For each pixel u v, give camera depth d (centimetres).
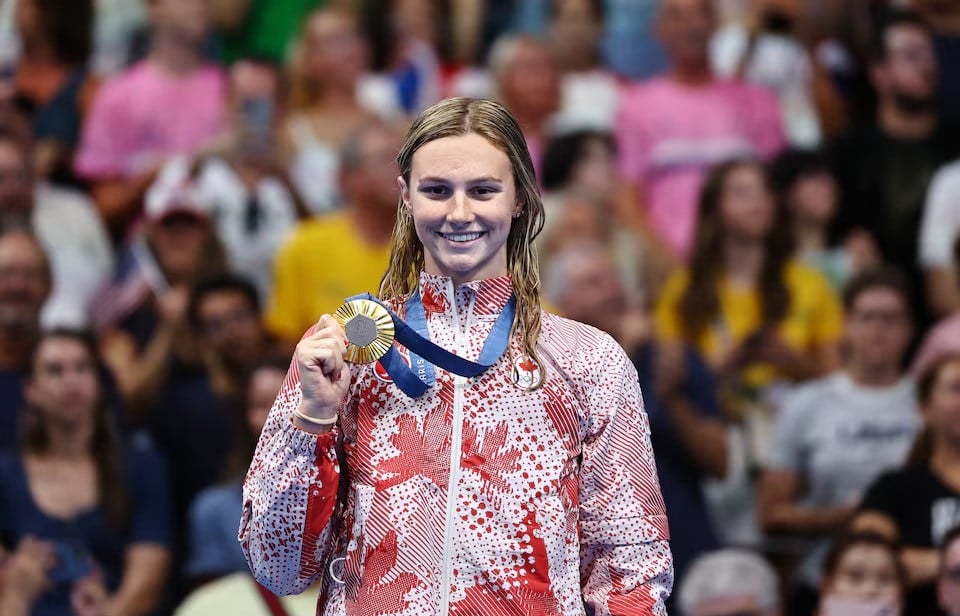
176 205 2005
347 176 1975
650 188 2248
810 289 1984
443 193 737
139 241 1956
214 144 2088
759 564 1722
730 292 1959
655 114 2259
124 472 1712
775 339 1919
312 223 1978
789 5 2445
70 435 1694
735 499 1805
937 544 1695
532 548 710
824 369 1930
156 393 1822
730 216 1953
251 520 733
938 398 1734
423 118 745
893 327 1814
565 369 745
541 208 757
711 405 1797
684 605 1711
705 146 2252
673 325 1967
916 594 1683
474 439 720
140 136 2186
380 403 730
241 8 2372
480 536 709
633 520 746
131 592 1681
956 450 1725
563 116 2320
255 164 2053
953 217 2178
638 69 2448
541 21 2495
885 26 2295
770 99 2327
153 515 1722
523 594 706
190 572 1712
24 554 1645
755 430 1853
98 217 2055
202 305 1823
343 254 1948
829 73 2417
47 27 2295
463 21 2455
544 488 719
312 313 1948
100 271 2023
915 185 2205
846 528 1698
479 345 743
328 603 734
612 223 2066
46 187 2067
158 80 2202
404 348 735
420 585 705
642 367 1792
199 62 2228
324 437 712
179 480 1767
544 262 1988
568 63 2403
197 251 1944
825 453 1816
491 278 754
